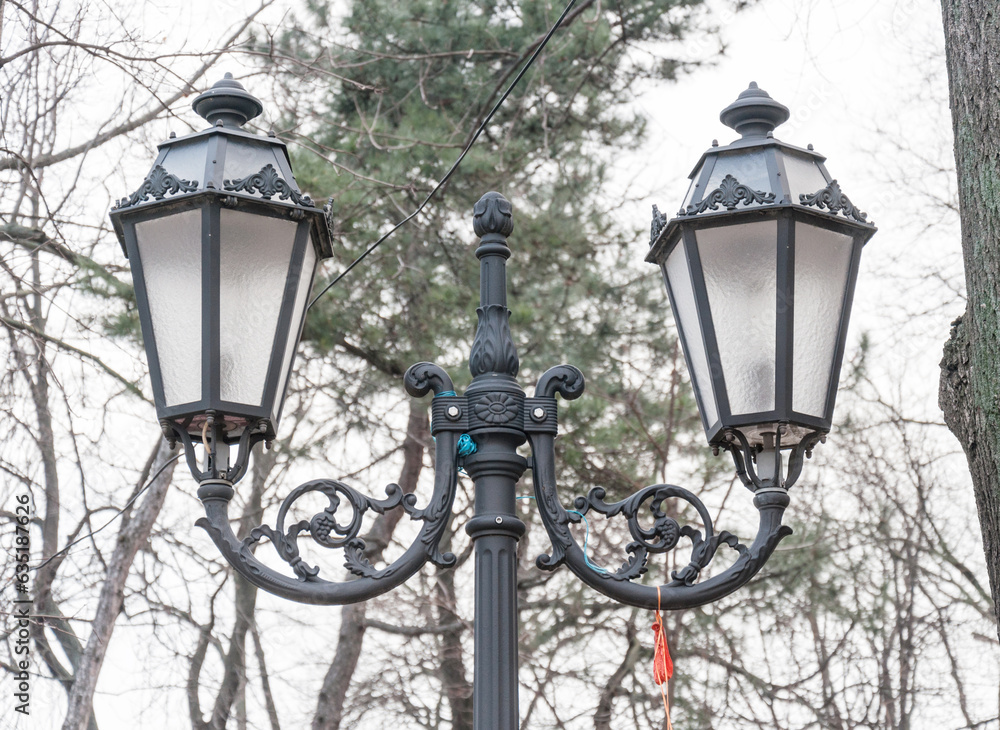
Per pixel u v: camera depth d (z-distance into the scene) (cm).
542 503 286
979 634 1320
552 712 1200
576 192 1070
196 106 316
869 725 1285
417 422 1228
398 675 1297
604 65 1091
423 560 280
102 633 1003
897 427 1330
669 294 312
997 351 268
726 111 314
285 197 289
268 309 286
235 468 281
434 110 1019
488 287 306
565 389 297
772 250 288
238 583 1317
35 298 931
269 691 1372
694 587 282
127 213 288
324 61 925
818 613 1237
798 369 286
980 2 285
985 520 274
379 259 997
